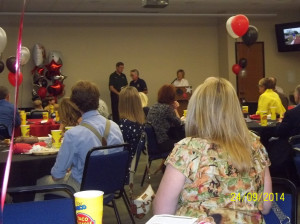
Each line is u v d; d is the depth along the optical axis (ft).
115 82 30.32
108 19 32.89
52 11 30.83
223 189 4.67
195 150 4.76
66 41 32.14
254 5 30.91
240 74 30.50
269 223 5.38
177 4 29.58
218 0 28.60
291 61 35.09
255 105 20.26
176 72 34.50
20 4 27.84
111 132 8.32
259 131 14.06
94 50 32.76
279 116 16.57
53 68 29.96
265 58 34.60
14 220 4.62
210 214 4.58
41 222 4.67
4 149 9.55
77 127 7.98
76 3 28.19
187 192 4.71
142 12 32.53
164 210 4.76
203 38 34.88
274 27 34.68
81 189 7.77
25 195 8.62
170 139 15.02
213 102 4.93
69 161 7.76
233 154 4.73
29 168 8.19
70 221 4.69
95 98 8.23
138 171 18.13
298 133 13.24
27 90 31.19
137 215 8.12
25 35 31.27
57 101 31.09
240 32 22.90
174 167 4.74
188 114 5.09
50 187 5.60
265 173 5.16
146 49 33.83
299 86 13.37
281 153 13.56
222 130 4.85
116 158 8.14
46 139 10.77
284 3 30.60
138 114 11.15
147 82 33.99
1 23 30.50
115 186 8.42
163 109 14.67
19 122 14.57
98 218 4.27
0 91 15.55
